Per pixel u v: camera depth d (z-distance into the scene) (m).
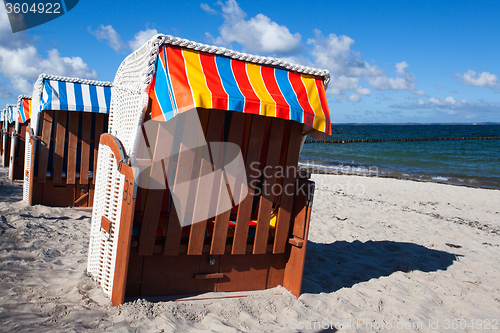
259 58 3.26
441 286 4.43
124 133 3.22
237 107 2.83
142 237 3.04
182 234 3.38
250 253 3.64
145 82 2.77
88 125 6.60
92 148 7.11
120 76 3.61
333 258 5.32
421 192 12.75
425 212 9.48
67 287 3.31
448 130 101.81
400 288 4.29
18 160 9.32
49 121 6.39
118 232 3.02
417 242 6.48
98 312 2.86
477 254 5.96
